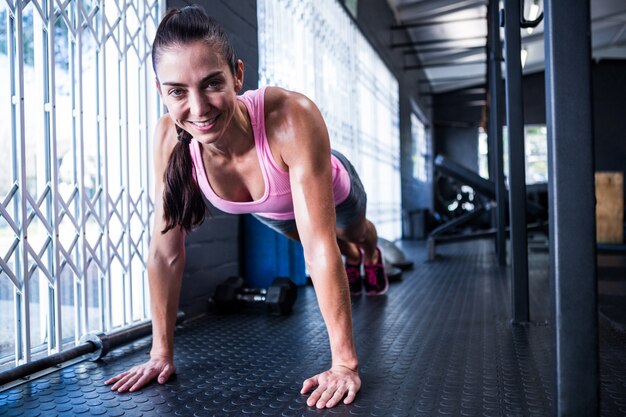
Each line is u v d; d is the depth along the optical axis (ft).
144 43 7.27
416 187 35.91
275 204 4.88
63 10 5.69
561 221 2.88
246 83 10.11
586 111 2.83
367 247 9.33
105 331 6.40
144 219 7.30
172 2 7.87
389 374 5.01
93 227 6.47
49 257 5.58
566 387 2.90
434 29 31.35
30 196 5.25
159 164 4.88
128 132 7.00
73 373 5.31
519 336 6.48
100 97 6.31
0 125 8.63
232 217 9.95
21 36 5.09
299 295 10.11
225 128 3.82
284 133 4.33
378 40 22.56
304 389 4.45
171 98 3.63
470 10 27.99
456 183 37.27
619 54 38.78
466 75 41.55
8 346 6.11
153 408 4.24
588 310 2.86
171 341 5.15
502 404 4.19
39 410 4.23
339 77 15.98
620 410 4.05
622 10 29.91
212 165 4.58
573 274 2.88
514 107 7.04
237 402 4.33
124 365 5.59
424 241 24.64
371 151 20.86
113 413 4.14
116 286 6.85
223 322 7.78
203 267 8.66
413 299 9.34
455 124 45.01
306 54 13.08
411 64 33.37
